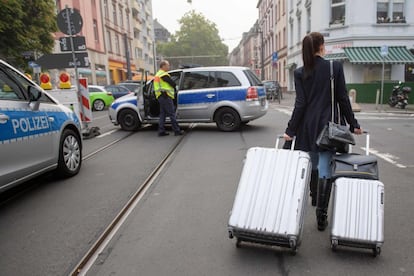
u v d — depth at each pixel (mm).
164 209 4461
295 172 3203
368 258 3209
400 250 3332
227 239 3619
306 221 3979
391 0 23000
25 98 4957
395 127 11141
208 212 4328
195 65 11039
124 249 3477
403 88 17703
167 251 3410
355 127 3660
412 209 4270
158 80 9656
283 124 11766
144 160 7023
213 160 6891
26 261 3309
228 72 10195
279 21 42812
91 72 32750
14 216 4367
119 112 11078
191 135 9883
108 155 7566
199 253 3357
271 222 3061
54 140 5430
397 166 6219
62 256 3379
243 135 9617
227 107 10164
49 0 15820
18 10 13891
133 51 50406
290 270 3043
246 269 3070
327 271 3012
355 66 23422
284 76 39906
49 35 16156
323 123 3523
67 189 5332
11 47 14508
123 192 5121
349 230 3143
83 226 4020
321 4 24750
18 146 4570
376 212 3148
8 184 4445
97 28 34969
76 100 9734
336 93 3547
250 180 3260
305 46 3508
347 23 23562
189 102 10336
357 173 3318
